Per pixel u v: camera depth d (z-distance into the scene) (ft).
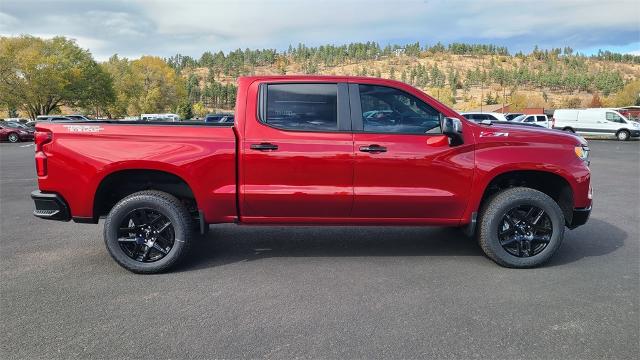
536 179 15.65
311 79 14.35
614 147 79.05
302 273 14.14
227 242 17.80
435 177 14.21
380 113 14.34
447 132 13.33
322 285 13.08
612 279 13.61
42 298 12.16
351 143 14.01
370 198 14.10
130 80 250.16
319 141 14.01
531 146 14.44
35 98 173.37
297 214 14.47
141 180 15.17
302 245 17.35
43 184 13.96
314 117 14.23
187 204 15.84
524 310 11.37
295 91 14.26
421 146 14.12
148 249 14.03
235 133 14.10
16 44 174.40
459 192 14.33
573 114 105.70
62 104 194.70
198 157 13.87
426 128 14.40
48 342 9.79
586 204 14.80
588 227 20.40
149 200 13.91
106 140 13.83
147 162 13.76
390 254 16.17
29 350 9.46
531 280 13.52
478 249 16.81
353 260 15.46
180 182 15.10
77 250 16.74
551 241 14.47
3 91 166.81
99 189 14.11
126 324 10.62
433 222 14.75
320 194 14.03
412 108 14.42
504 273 14.12
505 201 14.25
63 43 185.37
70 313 11.22
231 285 13.10
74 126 13.93
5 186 33.91
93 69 192.34
